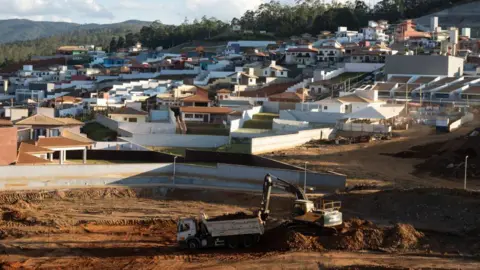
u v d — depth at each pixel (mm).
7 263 41031
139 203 61719
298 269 39500
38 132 82188
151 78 195750
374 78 156250
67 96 163000
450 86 135875
